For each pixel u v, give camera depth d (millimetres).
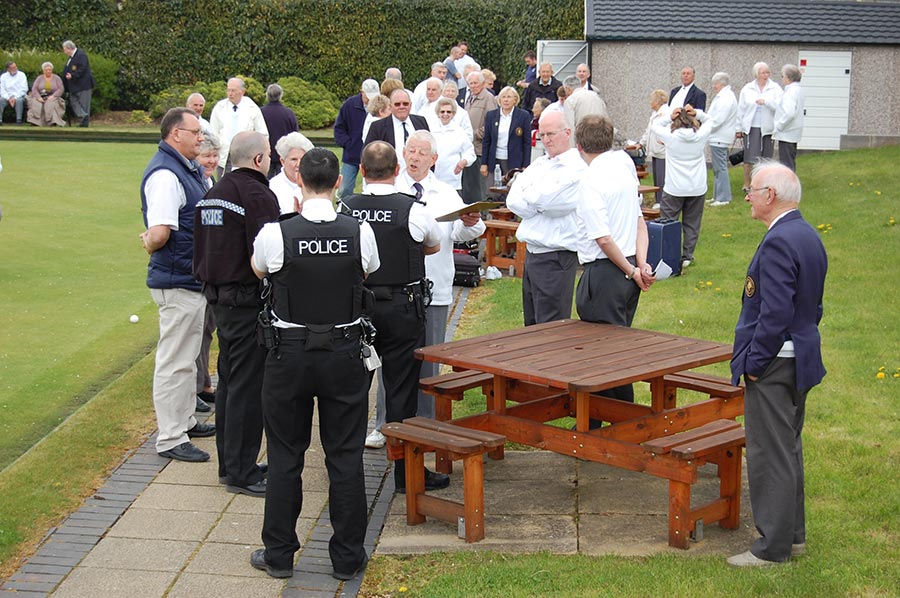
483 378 6188
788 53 19391
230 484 5875
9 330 8680
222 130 13438
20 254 11539
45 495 5699
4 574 4906
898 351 7898
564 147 6547
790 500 4750
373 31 27531
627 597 4488
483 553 5051
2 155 19266
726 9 19812
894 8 19859
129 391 7301
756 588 4527
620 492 5809
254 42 27109
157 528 5410
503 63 27750
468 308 9750
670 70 19359
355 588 4789
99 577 4887
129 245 12125
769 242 4695
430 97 12617
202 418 7066
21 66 24766
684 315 9031
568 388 4867
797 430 4852
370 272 4941
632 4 19906
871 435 6293
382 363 5742
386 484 5988
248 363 5746
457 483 5992
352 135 13125
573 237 6613
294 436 4875
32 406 7020
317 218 4734
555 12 23000
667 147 10891
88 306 9500
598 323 6297
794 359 4691
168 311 6219
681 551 5023
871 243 11414
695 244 11164
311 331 4688
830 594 4488
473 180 12914
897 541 5016
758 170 4816
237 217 5598
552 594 4559
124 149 20656
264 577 4898
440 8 27594
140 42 26719
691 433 5211
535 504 5664
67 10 26375
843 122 19703
